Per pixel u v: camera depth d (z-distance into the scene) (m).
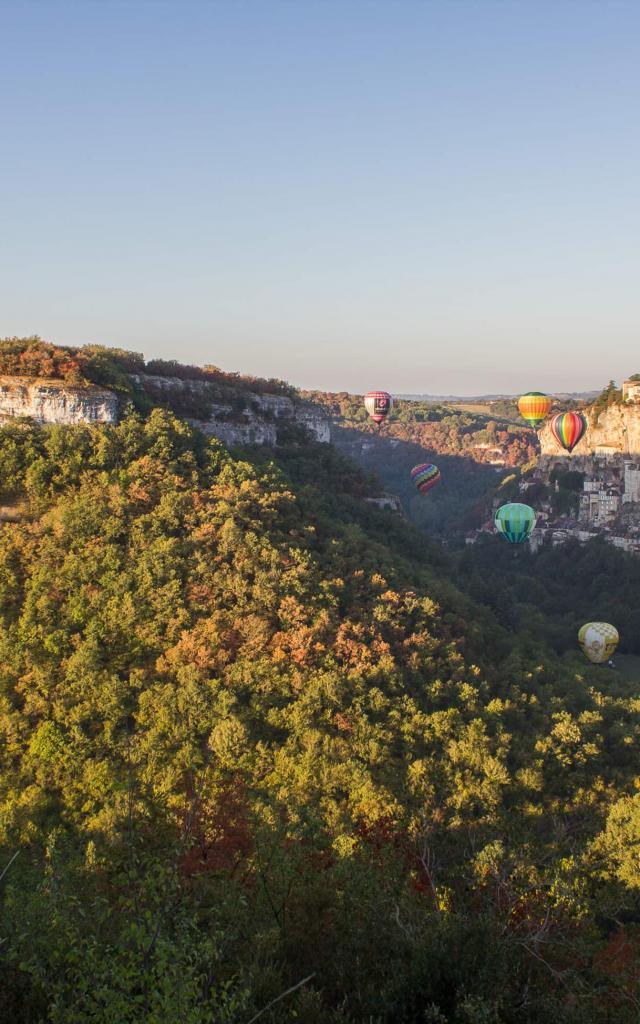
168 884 18.25
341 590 68.06
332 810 44.53
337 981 18.92
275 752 50.66
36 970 15.15
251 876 24.16
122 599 58.09
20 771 48.12
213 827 28.38
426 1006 17.28
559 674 79.12
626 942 31.92
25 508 66.19
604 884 40.44
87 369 78.75
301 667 57.47
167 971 14.80
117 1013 13.90
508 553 176.62
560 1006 18.19
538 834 46.38
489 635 80.62
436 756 54.56
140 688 53.88
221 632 57.81
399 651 64.44
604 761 62.44
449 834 37.53
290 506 77.19
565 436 148.75
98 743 49.47
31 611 56.34
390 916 20.39
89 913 18.25
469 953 18.42
